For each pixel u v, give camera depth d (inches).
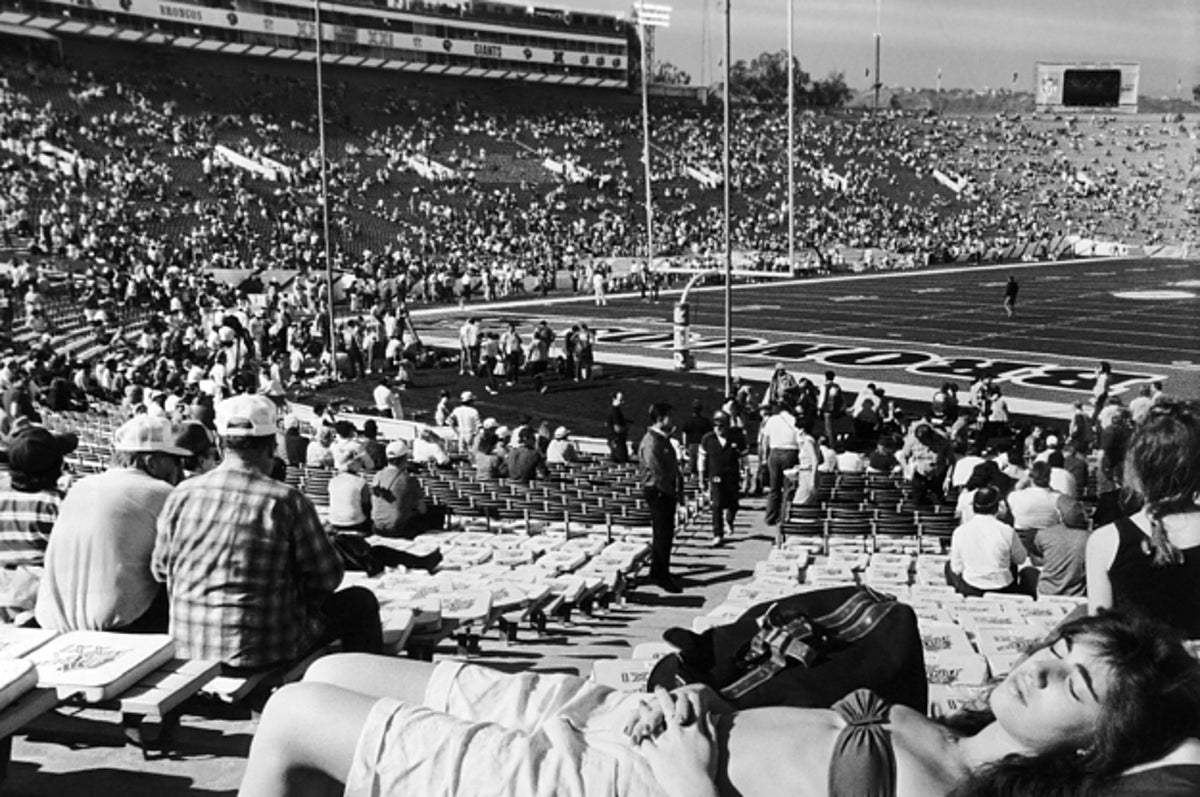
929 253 3695.9
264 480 212.1
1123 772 91.3
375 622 233.6
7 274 1831.9
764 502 832.3
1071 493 527.2
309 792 119.4
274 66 4092.0
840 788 100.9
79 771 199.5
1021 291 2684.5
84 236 2325.3
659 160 4254.4
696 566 567.8
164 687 192.2
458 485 719.1
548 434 1031.6
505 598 362.9
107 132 3149.6
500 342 1562.5
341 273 2492.6
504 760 110.8
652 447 481.4
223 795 191.3
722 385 1491.1
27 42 3454.7
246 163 3245.6
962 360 1664.6
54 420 973.8
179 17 3759.8
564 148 4178.2
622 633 393.7
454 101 4407.0
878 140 4798.2
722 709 113.2
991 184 4554.6
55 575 223.6
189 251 2460.6
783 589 376.5
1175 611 143.9
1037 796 91.5
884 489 770.2
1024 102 5964.6
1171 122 4793.3
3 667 179.0
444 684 127.8
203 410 549.0
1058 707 93.2
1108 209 4414.4
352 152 3627.0
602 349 1824.6
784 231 3818.9
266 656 208.5
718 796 105.7
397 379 1513.3
